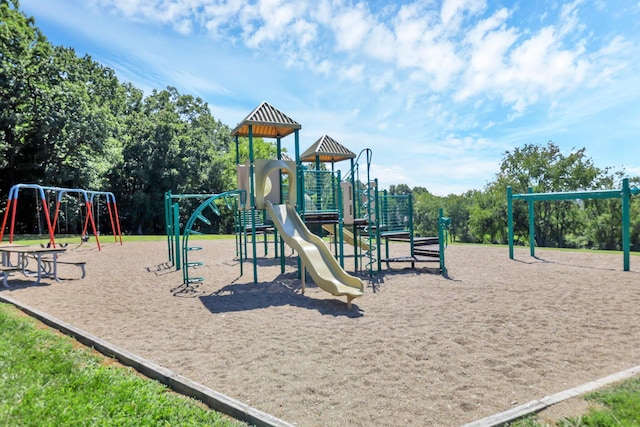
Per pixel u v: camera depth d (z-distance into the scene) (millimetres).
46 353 4039
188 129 43500
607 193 10625
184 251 9062
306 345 4660
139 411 2916
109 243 18750
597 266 10883
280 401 3223
